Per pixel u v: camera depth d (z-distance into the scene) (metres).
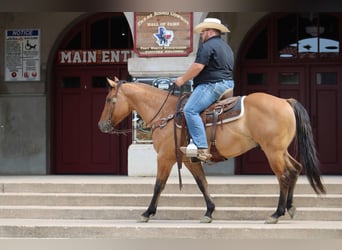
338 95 15.88
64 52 16.81
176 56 13.70
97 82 16.77
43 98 16.67
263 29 16.08
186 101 10.09
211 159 9.97
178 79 10.01
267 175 15.52
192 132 9.76
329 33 15.92
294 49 16.02
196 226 9.72
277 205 10.73
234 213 10.52
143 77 13.84
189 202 10.90
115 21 16.64
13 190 11.70
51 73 16.83
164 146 10.16
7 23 16.73
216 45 9.91
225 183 11.39
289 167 9.73
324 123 15.90
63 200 11.23
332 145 15.85
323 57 15.92
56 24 16.64
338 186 11.21
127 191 11.47
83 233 9.88
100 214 10.77
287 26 16.03
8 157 16.77
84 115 16.77
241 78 16.16
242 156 15.98
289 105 9.69
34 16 16.67
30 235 9.99
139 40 13.81
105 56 16.69
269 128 9.51
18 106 16.75
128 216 10.74
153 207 10.23
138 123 13.80
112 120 10.59
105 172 16.64
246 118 9.66
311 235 9.48
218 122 9.78
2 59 16.78
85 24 16.77
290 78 16.05
